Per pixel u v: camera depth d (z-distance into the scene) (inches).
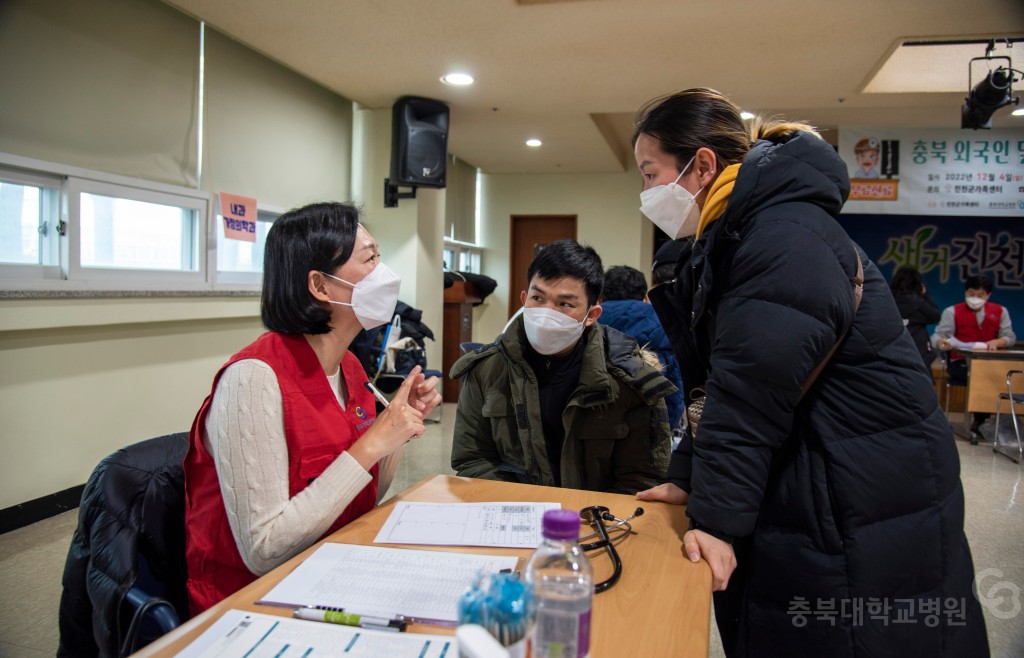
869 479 33.8
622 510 42.2
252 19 116.8
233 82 134.6
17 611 71.6
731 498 33.7
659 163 41.8
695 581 31.6
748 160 36.2
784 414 33.5
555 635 20.1
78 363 103.6
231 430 36.1
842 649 34.1
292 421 38.2
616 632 26.6
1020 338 264.2
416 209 174.1
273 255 41.1
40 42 95.6
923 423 34.3
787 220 34.0
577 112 180.5
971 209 204.2
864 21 115.0
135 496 39.4
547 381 57.7
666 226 43.6
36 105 95.4
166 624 33.3
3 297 89.7
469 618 18.9
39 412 97.7
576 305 53.5
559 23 117.5
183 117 122.5
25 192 96.9
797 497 35.4
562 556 22.4
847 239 34.9
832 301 32.3
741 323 33.7
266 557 34.8
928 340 184.2
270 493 36.0
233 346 138.8
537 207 299.1
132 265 114.7
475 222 291.7
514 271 307.3
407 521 39.0
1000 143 202.7
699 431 35.9
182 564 40.5
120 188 109.6
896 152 205.3
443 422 182.2
